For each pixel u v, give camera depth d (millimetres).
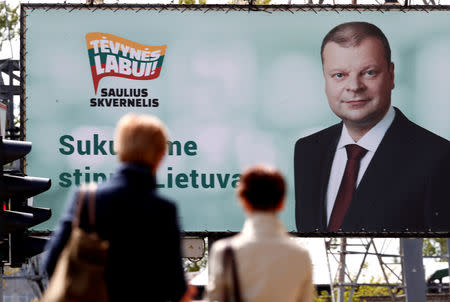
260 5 31922
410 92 31766
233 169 31641
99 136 31703
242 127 31766
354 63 31766
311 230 31266
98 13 31953
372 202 31141
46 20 31891
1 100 45250
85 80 31828
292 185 31531
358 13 31953
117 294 7457
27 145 17062
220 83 31859
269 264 7742
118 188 7652
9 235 17500
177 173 31562
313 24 31984
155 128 7988
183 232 31297
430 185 31156
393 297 56844
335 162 31531
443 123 31641
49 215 18016
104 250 7367
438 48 31922
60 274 7301
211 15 31984
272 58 31953
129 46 31922
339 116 31703
